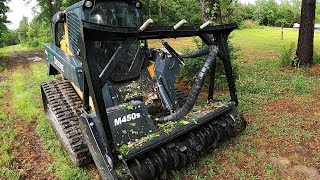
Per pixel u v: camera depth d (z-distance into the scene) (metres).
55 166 4.37
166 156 3.59
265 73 9.07
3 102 7.50
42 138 5.25
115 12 4.60
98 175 4.09
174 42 18.75
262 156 4.38
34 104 6.97
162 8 23.20
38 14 23.19
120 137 3.47
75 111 4.62
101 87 3.12
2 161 4.48
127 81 4.56
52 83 5.45
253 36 22.97
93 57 3.05
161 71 4.50
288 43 17.45
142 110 3.70
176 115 3.90
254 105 6.29
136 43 4.66
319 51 13.70
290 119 5.58
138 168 3.35
